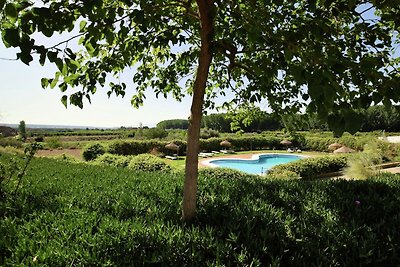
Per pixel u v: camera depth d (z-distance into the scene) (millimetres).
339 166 15992
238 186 5590
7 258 2635
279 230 3357
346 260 2916
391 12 2736
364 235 3502
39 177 6957
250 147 32188
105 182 6266
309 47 2232
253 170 21188
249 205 4230
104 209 4148
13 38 1955
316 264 2873
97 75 3904
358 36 3324
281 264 2916
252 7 2637
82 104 3629
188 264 2676
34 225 3295
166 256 2662
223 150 29766
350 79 2061
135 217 3697
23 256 2676
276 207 4691
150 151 24344
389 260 3102
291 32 2242
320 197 4957
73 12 2318
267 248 2980
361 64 1898
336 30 3094
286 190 5492
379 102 1854
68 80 3482
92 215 3615
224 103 6242
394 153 16797
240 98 6055
